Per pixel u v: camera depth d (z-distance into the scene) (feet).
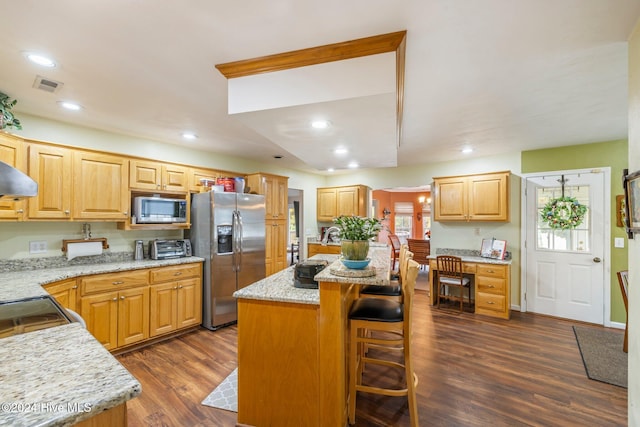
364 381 7.88
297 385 5.84
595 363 8.82
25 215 8.06
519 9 4.46
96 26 4.87
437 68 6.23
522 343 10.28
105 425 2.57
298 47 5.46
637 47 4.76
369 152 9.62
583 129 10.36
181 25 4.85
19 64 6.09
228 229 12.14
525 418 6.42
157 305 10.32
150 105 8.29
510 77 6.61
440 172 16.30
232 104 6.15
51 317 4.90
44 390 2.55
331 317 5.65
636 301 4.89
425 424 6.23
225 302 11.93
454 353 9.52
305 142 8.32
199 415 6.52
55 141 9.44
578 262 12.51
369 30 4.97
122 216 10.24
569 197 12.70
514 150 13.51
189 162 13.29
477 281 13.56
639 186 4.65
